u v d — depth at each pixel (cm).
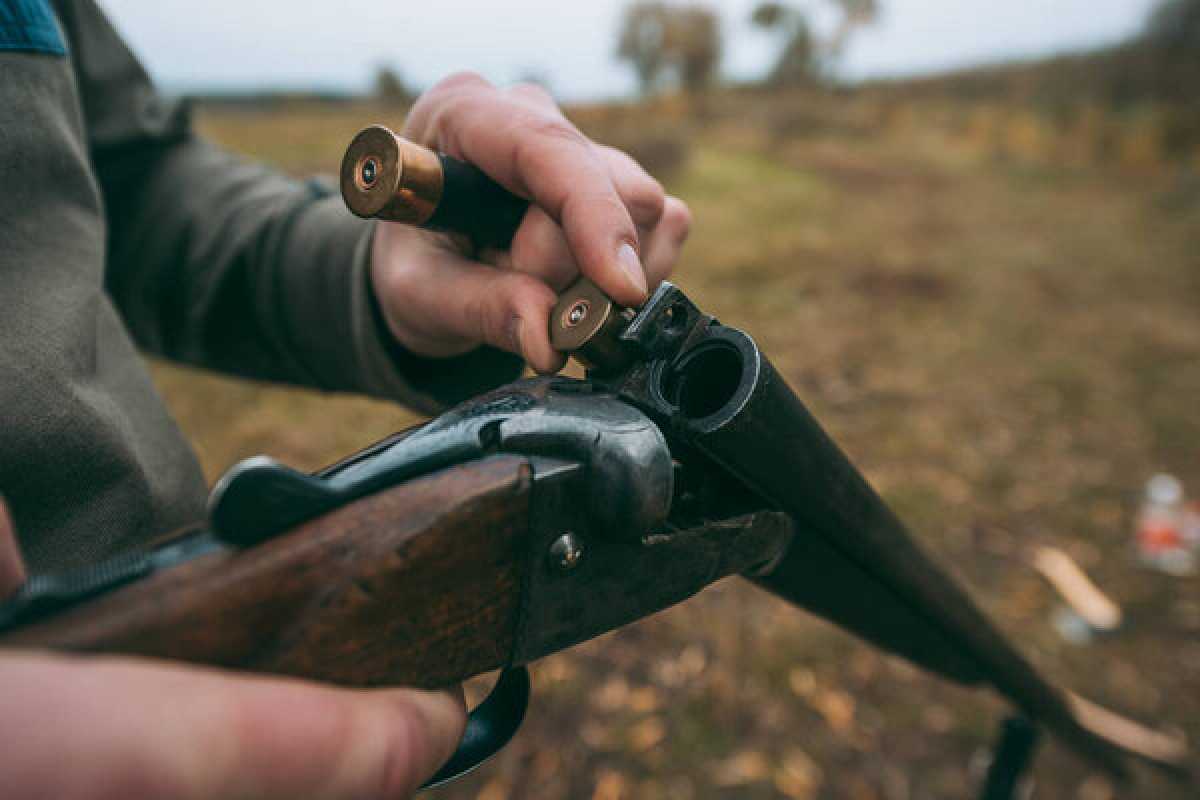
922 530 316
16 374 55
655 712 214
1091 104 2102
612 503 47
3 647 31
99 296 67
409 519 41
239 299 98
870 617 90
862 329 549
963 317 591
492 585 45
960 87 2891
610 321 59
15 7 62
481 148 65
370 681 41
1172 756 220
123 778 25
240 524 37
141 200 101
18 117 61
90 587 34
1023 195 1238
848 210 1010
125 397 68
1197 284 720
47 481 56
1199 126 1542
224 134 923
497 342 72
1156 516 314
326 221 93
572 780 195
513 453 48
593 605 51
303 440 322
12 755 24
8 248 59
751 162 1360
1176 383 488
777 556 68
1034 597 285
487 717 55
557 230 67
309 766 31
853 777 205
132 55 100
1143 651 263
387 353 87
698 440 56
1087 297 668
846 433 393
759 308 573
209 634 35
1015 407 442
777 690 225
